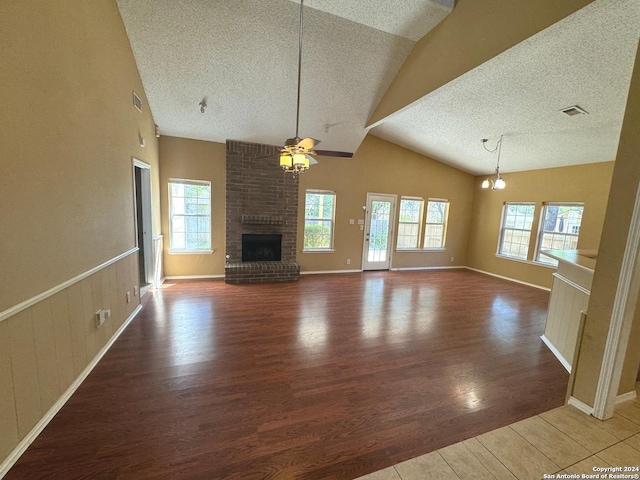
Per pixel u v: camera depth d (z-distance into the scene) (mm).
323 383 2305
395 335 3281
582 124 3697
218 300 4270
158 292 4555
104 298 2658
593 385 1912
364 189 6512
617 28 2180
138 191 4355
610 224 1784
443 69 2982
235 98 4125
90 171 2357
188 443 1658
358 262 6730
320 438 1734
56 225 1900
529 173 6109
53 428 1735
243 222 5430
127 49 3160
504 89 3342
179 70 3592
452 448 1674
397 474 1495
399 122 5199
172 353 2693
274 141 5395
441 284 5820
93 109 2396
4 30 1437
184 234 5328
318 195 6219
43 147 1760
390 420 1912
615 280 1770
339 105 4371
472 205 7594
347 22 3037
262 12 2902
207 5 2840
